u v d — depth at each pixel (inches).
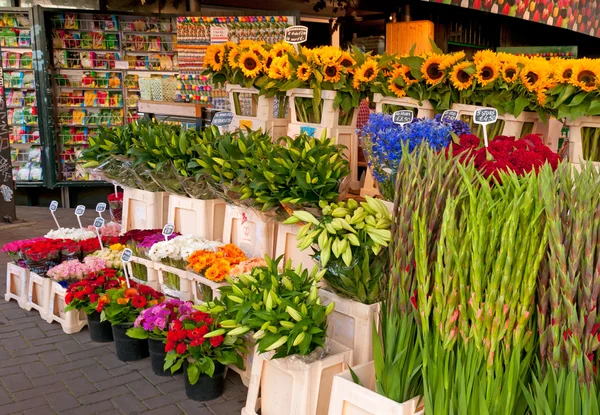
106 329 148.6
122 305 137.8
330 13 344.5
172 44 323.6
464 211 77.8
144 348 140.3
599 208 69.7
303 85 147.1
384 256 101.5
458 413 80.0
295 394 98.8
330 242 100.5
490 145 101.1
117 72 324.2
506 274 73.9
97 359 140.1
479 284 75.9
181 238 145.2
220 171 130.4
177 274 142.5
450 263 77.9
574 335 72.1
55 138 317.1
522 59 126.0
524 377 79.3
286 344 98.2
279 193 114.9
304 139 126.7
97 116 323.9
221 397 122.4
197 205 151.9
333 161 117.3
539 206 72.1
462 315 78.7
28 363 137.5
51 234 180.1
